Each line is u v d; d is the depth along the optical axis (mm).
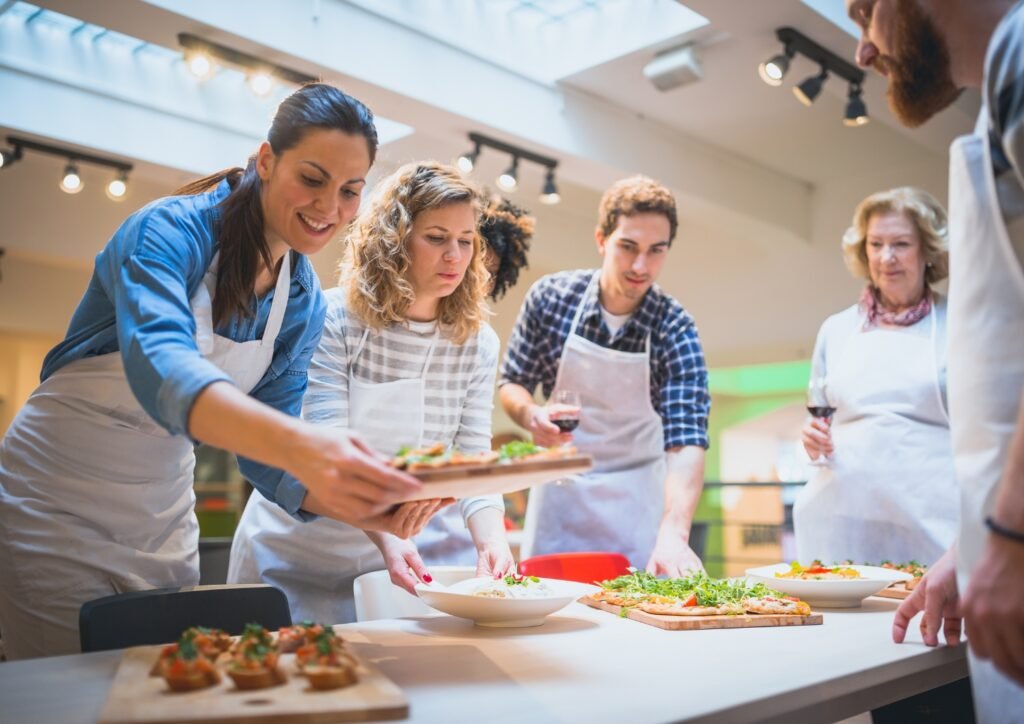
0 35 4727
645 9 4531
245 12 3822
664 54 4582
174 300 1329
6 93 4746
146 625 1471
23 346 7730
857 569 2182
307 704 1020
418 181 2127
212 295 1570
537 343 3117
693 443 2818
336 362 2176
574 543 2975
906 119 1415
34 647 1671
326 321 2168
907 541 2564
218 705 1012
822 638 1592
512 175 5051
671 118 5516
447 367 2287
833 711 1299
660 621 1663
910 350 2633
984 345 1210
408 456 1251
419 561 1846
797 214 6633
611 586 1965
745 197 6160
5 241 5805
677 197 5801
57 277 6977
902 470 2568
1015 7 1119
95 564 1693
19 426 1722
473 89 4641
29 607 1663
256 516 2285
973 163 1230
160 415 1218
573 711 1088
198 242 1504
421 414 2234
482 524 2125
